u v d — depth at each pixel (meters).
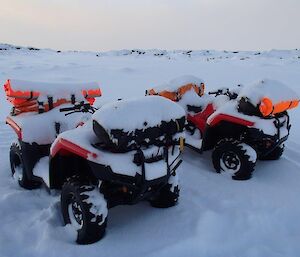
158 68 22.38
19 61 29.64
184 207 3.64
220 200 3.80
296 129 7.08
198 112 5.17
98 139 3.18
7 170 4.88
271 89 4.28
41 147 4.09
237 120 4.39
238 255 2.91
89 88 4.43
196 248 2.97
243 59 37.72
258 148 4.71
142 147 3.06
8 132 6.89
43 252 2.96
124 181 2.96
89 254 2.92
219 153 4.52
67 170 3.56
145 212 3.58
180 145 3.24
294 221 3.44
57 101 4.22
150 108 3.06
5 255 2.96
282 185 4.24
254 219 3.39
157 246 3.00
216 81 15.37
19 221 3.48
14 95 4.04
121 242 3.07
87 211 2.97
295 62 30.28
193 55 50.59
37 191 4.18
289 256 2.91
